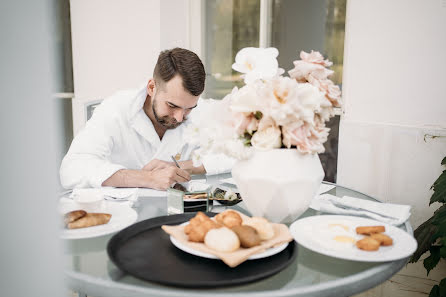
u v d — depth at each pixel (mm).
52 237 281
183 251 823
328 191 1371
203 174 1628
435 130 2096
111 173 1414
